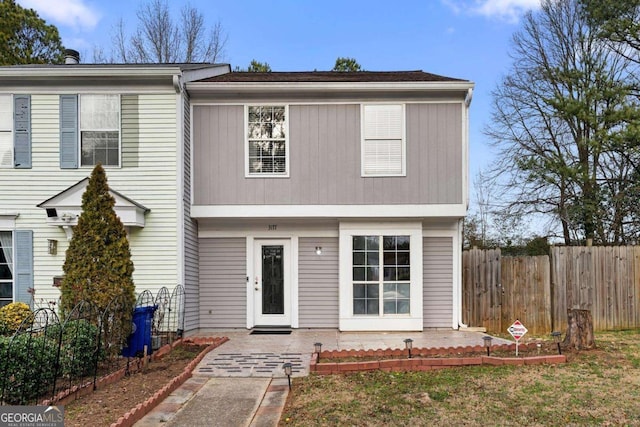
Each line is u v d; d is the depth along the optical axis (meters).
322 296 10.23
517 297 10.12
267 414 5.01
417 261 9.91
